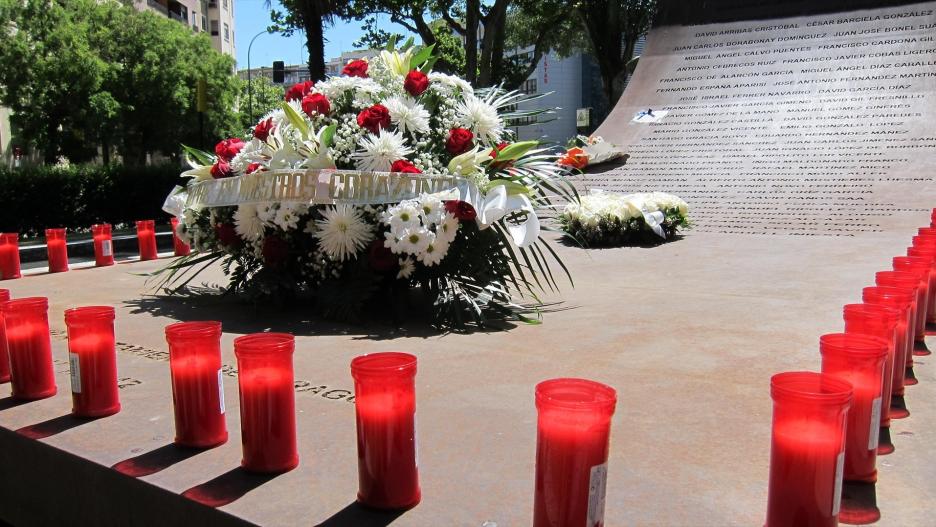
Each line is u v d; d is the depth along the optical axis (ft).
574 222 32.32
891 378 10.23
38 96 83.30
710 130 43.60
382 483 8.09
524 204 17.97
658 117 46.42
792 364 13.37
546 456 7.09
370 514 8.08
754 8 48.93
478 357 14.32
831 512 7.16
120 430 10.93
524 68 90.58
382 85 19.12
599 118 161.48
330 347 15.23
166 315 19.10
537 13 86.53
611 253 29.63
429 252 16.70
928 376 12.72
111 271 29.32
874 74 42.09
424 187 17.03
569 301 20.26
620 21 87.66
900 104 39.70
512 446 9.85
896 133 38.11
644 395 11.76
